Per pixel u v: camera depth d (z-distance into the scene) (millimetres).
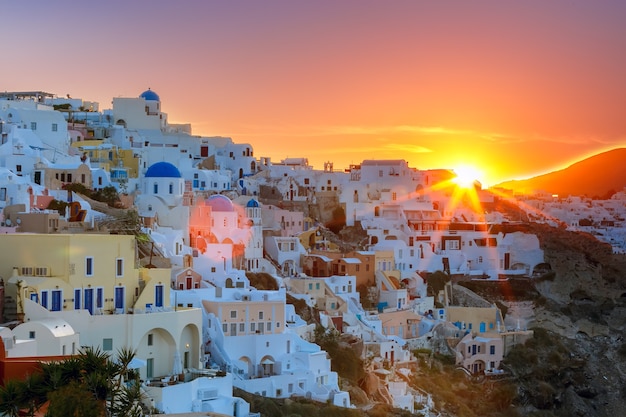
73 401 77000
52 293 135125
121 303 143750
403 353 194125
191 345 145750
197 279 181500
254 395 148375
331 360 174500
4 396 79188
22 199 180125
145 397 112000
